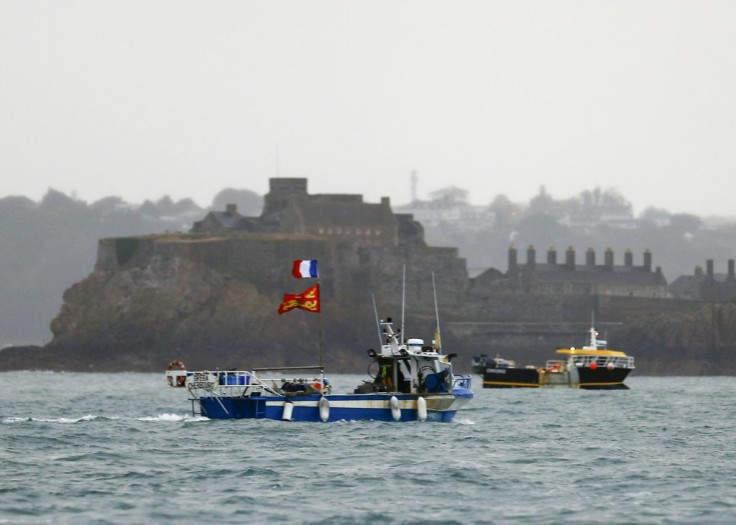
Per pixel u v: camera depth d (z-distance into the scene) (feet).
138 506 615.98
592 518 597.52
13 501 624.18
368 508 618.44
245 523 581.53
